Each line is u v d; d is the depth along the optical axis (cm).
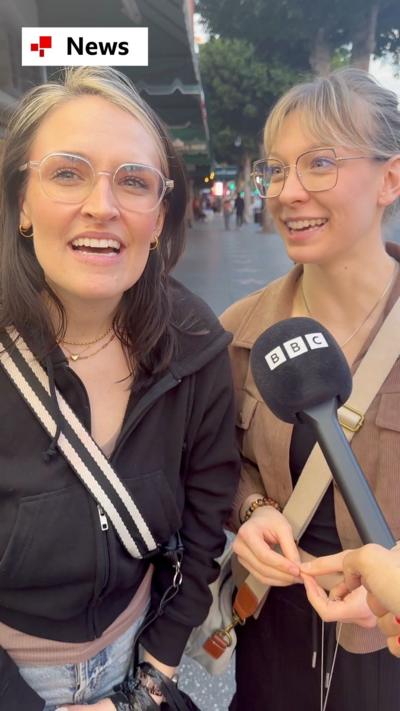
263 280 434
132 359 54
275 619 66
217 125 1176
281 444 60
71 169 44
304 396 44
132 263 48
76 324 52
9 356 48
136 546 52
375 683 61
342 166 53
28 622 53
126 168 45
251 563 56
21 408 48
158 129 49
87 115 44
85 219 45
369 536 38
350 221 54
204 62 1030
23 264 49
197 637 69
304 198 54
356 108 52
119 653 58
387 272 59
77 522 49
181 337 55
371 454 55
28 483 48
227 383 58
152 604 62
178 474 57
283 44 787
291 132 54
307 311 63
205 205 2383
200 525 61
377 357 55
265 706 70
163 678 58
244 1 698
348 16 629
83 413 50
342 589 46
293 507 59
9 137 47
